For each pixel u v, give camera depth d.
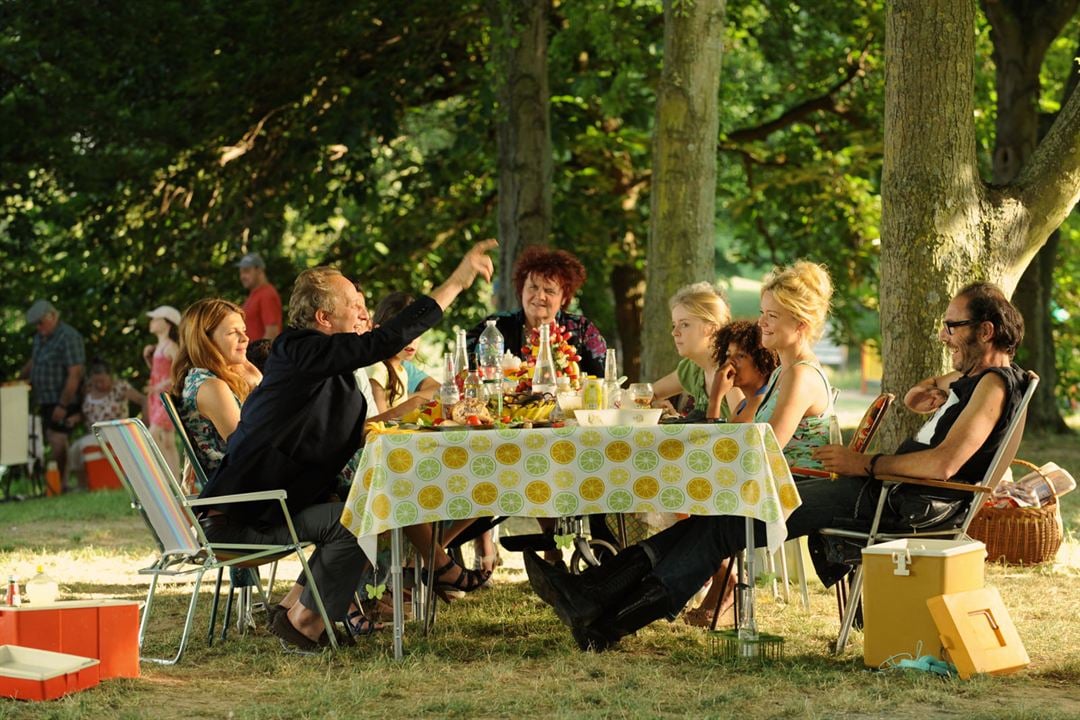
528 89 14.52
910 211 8.68
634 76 16.88
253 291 14.29
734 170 22.08
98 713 5.00
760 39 19.83
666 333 11.91
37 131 16.48
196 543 5.91
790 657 5.86
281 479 6.10
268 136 17.16
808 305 6.30
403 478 5.71
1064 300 22.86
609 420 5.89
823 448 5.88
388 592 6.82
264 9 16.14
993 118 18.97
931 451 5.73
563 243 18.55
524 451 5.71
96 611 5.56
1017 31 16.48
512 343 7.86
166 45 16.20
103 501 13.58
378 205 17.89
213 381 6.43
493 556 8.09
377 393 7.64
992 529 8.51
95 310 18.56
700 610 6.62
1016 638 5.64
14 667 5.30
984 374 5.82
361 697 5.15
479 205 19.36
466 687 5.35
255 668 5.79
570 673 5.60
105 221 17.80
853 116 20.17
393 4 16.66
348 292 6.34
